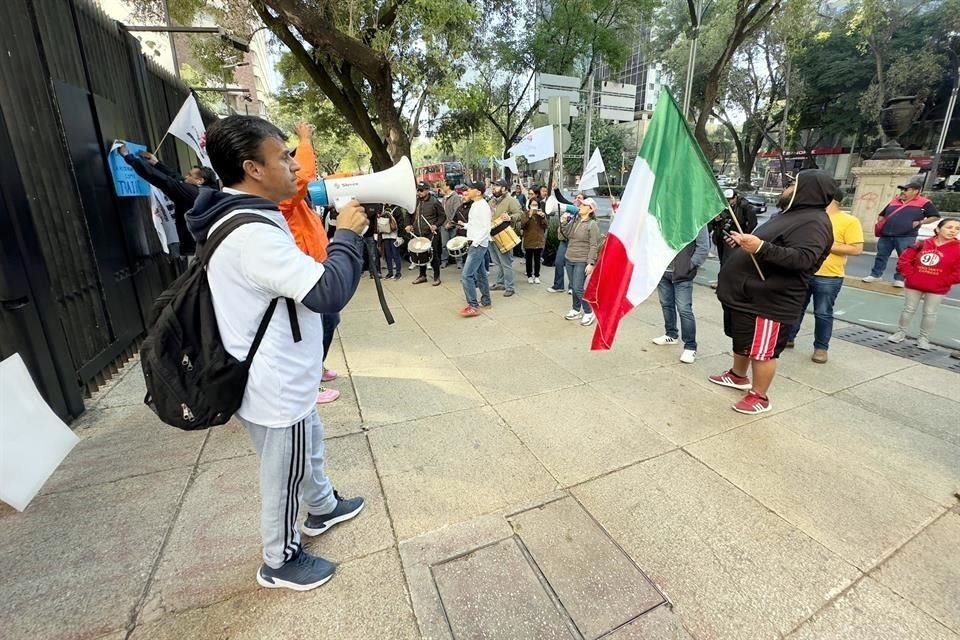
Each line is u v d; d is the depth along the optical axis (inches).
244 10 313.0
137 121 198.4
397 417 131.2
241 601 73.5
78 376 135.9
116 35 185.8
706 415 132.2
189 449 115.0
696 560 82.0
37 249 117.3
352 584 76.8
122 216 169.8
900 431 123.4
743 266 130.3
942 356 175.8
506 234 254.2
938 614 72.0
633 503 96.3
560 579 77.9
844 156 1229.1
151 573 78.7
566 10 556.1
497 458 111.7
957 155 1063.6
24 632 68.4
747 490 100.3
